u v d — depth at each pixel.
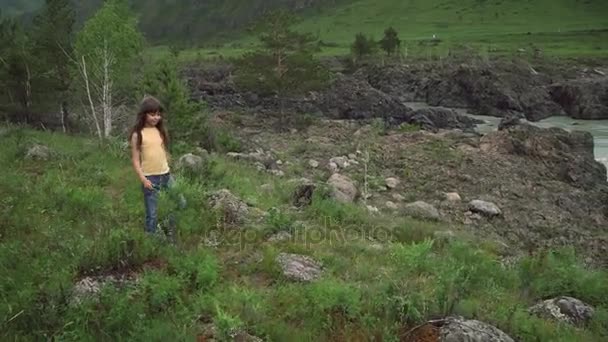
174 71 22.77
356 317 6.50
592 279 9.50
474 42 125.31
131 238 7.75
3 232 8.32
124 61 25.03
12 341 5.36
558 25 141.12
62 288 6.09
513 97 64.19
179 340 5.56
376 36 154.62
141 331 5.61
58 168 13.70
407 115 54.81
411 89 78.62
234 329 5.88
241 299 6.69
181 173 13.55
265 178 18.67
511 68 72.25
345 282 7.92
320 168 26.08
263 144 33.53
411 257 8.81
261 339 5.97
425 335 6.14
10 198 9.85
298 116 47.62
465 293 7.45
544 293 9.07
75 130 33.38
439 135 35.75
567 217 21.45
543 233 19.41
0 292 6.23
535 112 62.59
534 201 22.98
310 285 7.26
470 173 25.95
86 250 7.47
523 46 114.88
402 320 6.41
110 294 6.32
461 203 21.44
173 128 21.52
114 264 7.34
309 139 36.16
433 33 146.00
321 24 181.12
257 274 7.97
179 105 21.81
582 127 55.09
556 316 7.76
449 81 71.69
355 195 19.41
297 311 6.62
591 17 144.50
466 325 6.16
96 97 28.05
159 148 8.30
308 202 13.88
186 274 7.35
